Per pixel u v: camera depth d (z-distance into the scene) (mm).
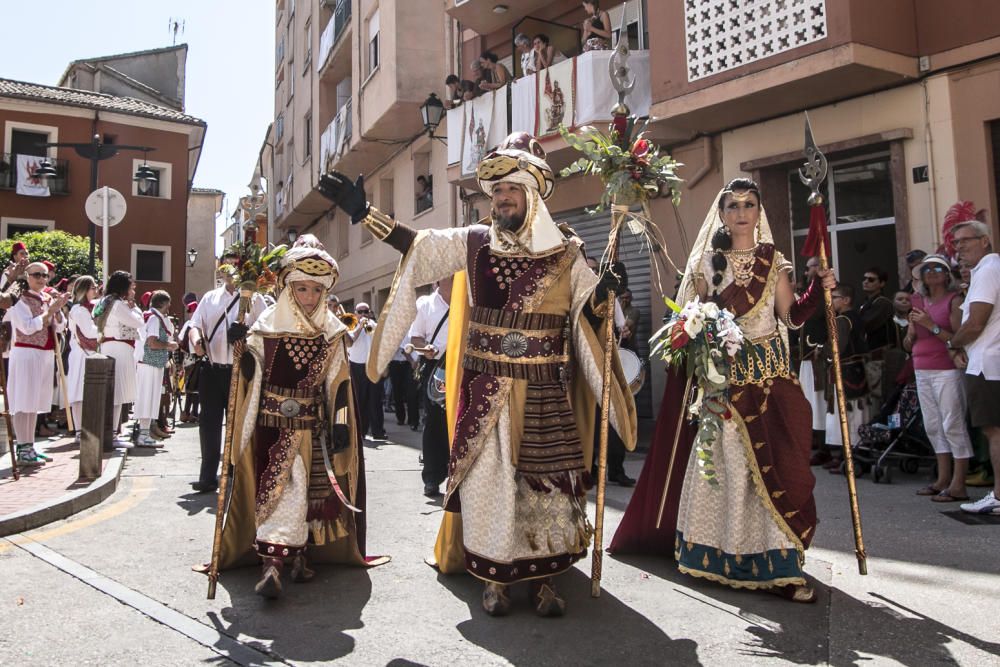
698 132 11422
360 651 3248
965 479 6469
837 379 4223
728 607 3787
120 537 5168
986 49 8781
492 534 3664
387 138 19469
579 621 3596
